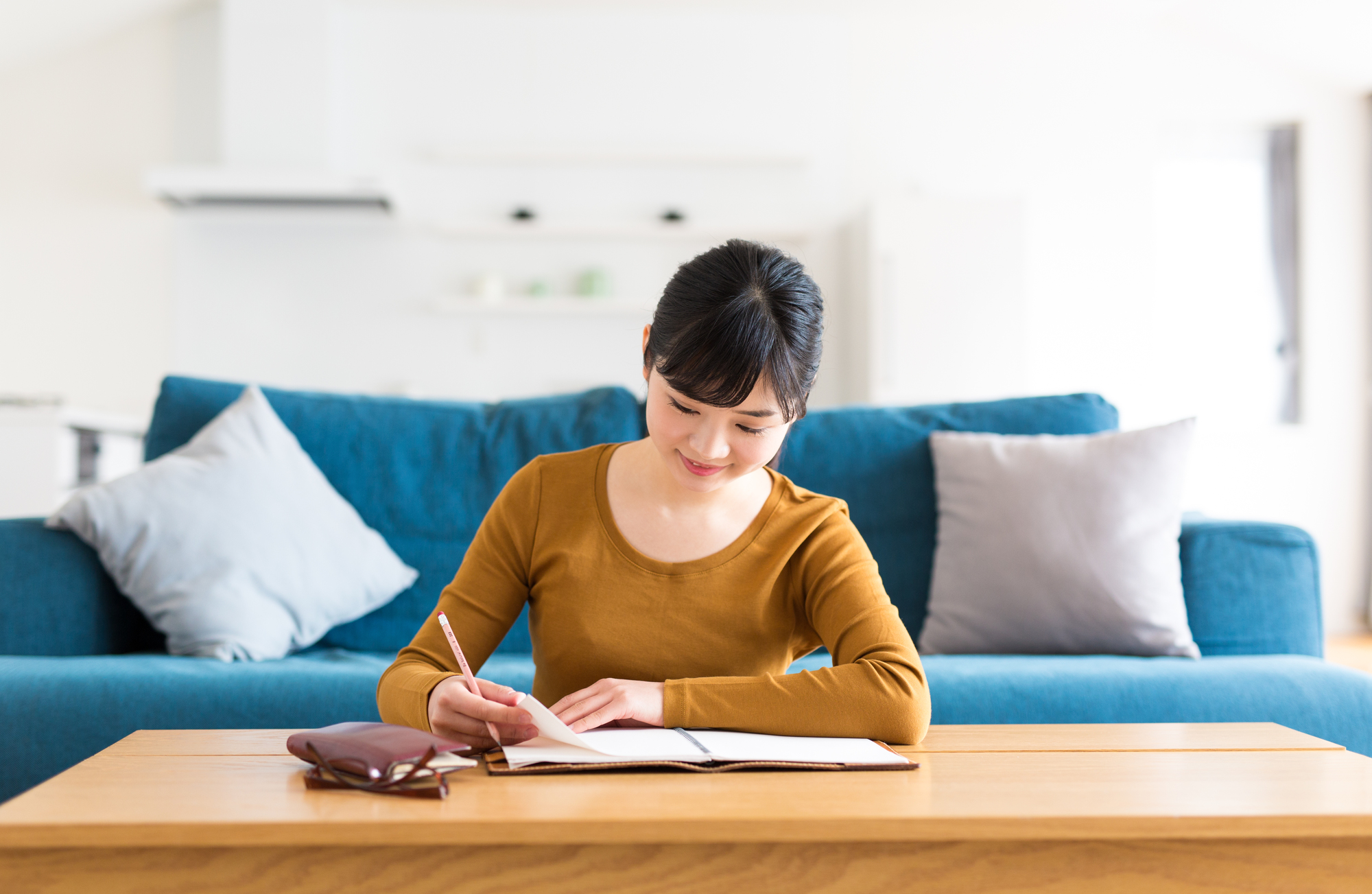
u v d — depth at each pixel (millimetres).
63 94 4887
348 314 4926
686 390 902
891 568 1965
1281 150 5117
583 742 793
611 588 1057
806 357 919
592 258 5027
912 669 938
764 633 1064
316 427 2006
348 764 721
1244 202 5117
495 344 4973
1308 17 4648
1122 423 5062
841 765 784
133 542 1728
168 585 1713
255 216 4883
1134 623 1728
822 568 1069
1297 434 5012
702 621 1052
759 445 946
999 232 4668
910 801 690
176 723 1413
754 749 814
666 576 1056
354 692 1468
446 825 624
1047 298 5078
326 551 1839
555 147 4965
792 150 5059
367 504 1970
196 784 733
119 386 4859
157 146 4902
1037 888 653
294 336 4906
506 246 4996
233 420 1920
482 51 4973
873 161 5078
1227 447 5004
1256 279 5094
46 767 1380
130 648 1803
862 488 2000
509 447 2020
